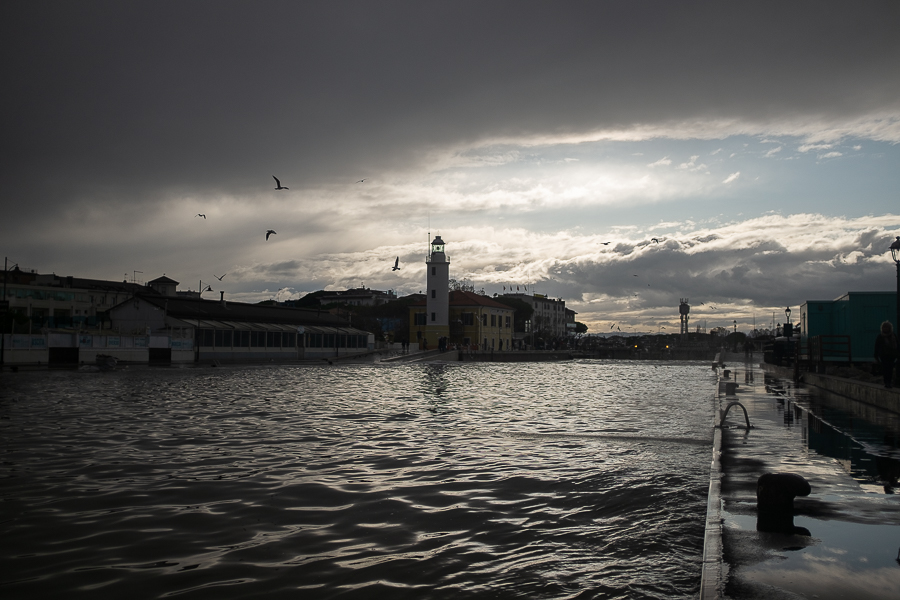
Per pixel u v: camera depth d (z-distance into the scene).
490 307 120.25
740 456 11.43
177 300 72.94
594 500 9.74
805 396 24.89
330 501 9.63
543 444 15.20
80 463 12.47
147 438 15.73
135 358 59.53
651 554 7.29
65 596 6.10
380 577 6.59
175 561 7.05
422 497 9.90
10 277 109.44
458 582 6.46
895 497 8.06
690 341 179.62
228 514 8.89
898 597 4.88
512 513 9.02
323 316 93.94
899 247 21.38
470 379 46.50
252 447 14.52
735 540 6.26
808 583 5.17
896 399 18.30
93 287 115.12
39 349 52.50
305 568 6.85
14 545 7.55
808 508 7.52
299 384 37.31
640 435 16.73
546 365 87.81
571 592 6.20
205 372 49.25
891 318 31.78
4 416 19.95
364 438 16.06
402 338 128.12
